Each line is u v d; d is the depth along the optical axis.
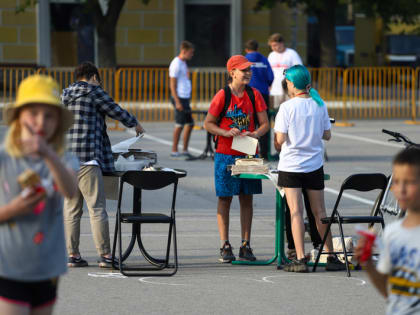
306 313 14.65
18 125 8.99
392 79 59.72
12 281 9.04
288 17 77.88
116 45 74.44
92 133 17.62
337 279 17.42
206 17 75.38
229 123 18.97
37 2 65.88
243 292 16.19
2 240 8.97
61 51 74.19
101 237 18.08
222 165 18.95
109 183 18.47
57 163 8.64
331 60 68.25
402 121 57.72
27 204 8.58
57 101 9.00
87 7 64.75
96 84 18.09
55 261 9.23
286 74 18.03
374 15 67.62
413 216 8.77
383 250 8.86
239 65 18.81
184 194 28.64
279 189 18.00
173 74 36.47
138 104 56.66
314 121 17.77
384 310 14.95
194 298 15.66
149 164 19.03
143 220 17.39
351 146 43.09
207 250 20.34
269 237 22.11
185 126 37.28
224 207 19.16
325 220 17.73
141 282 16.94
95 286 16.53
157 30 74.75
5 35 73.00
